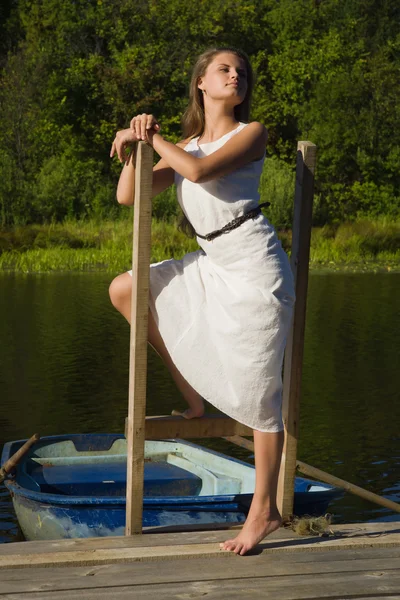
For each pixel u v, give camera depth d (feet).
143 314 12.89
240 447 25.45
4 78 114.52
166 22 122.21
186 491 19.07
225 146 12.42
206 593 11.07
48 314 48.42
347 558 12.52
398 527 13.99
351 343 40.88
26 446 17.83
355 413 28.55
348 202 112.16
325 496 15.81
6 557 12.09
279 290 12.39
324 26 138.62
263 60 129.08
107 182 108.99
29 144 108.68
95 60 114.11
